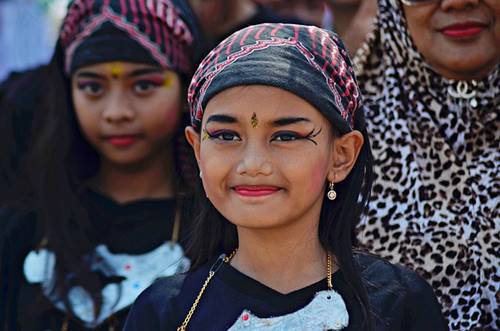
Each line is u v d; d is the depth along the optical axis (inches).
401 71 160.9
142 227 177.5
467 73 154.3
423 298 134.5
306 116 123.7
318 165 125.2
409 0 153.9
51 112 185.9
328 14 241.1
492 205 154.7
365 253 140.4
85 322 170.1
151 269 172.6
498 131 157.2
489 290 153.6
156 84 176.9
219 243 139.4
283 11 242.4
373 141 160.4
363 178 136.5
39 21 309.0
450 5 149.5
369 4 209.6
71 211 179.2
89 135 178.5
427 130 158.1
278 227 127.3
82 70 176.1
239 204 124.5
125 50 174.2
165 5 179.3
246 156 122.6
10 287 175.6
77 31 178.2
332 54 129.6
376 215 156.9
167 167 183.8
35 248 177.8
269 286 129.9
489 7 149.6
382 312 130.6
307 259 131.4
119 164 180.9
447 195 156.2
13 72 203.2
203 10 229.6
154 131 177.3
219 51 129.1
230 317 128.5
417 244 155.1
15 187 187.5
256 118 122.3
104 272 173.3
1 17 303.6
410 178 156.9
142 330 134.1
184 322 131.1
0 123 193.8
